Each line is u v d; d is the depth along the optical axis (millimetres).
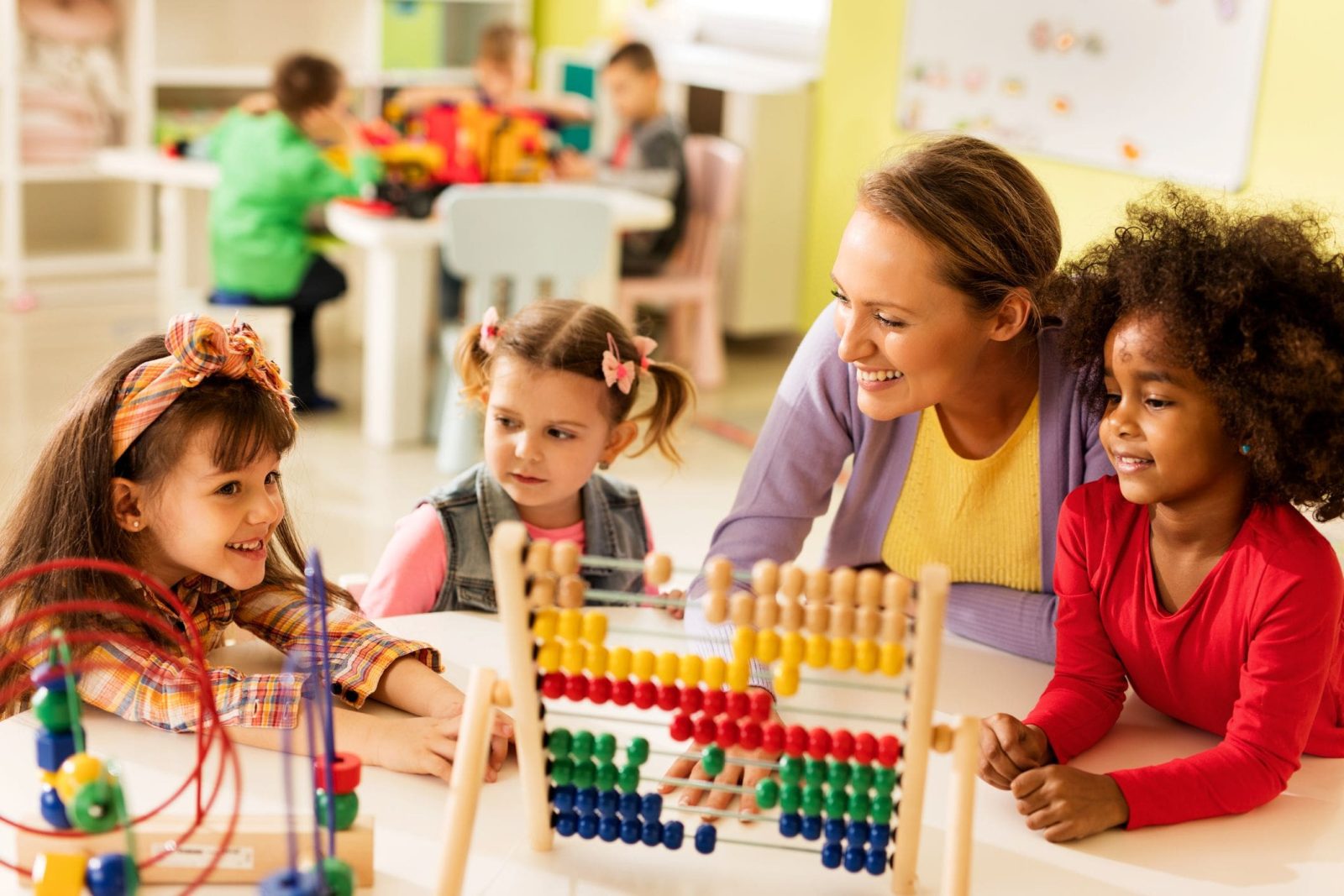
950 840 1053
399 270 4102
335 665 1398
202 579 1454
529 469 1651
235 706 1294
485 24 6383
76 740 1083
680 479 4000
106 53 5508
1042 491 1538
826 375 1541
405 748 1270
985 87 4691
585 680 1132
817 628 1062
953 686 1503
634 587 1797
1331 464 1219
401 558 1705
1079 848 1210
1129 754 1369
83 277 5621
